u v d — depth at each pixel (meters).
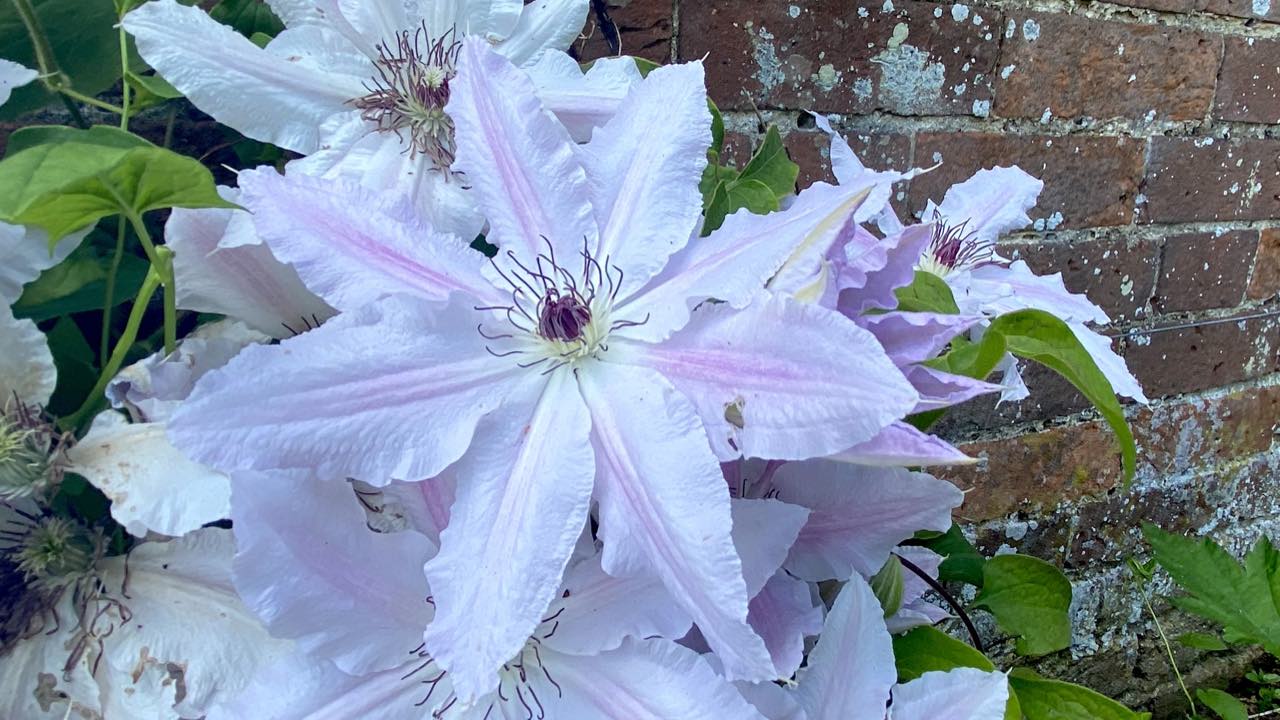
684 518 0.17
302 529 0.18
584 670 0.20
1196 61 0.61
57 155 0.18
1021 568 0.39
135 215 0.20
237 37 0.24
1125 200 0.62
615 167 0.23
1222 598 0.57
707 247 0.22
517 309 0.21
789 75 0.49
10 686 0.20
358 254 0.20
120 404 0.20
